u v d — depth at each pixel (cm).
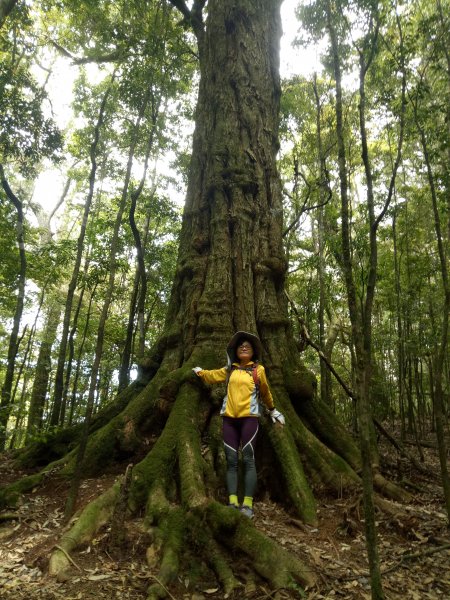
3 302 1324
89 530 343
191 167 711
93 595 276
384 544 370
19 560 324
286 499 433
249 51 709
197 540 324
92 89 1017
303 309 1360
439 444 348
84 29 967
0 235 1083
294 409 549
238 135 668
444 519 423
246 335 441
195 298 587
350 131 1046
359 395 247
